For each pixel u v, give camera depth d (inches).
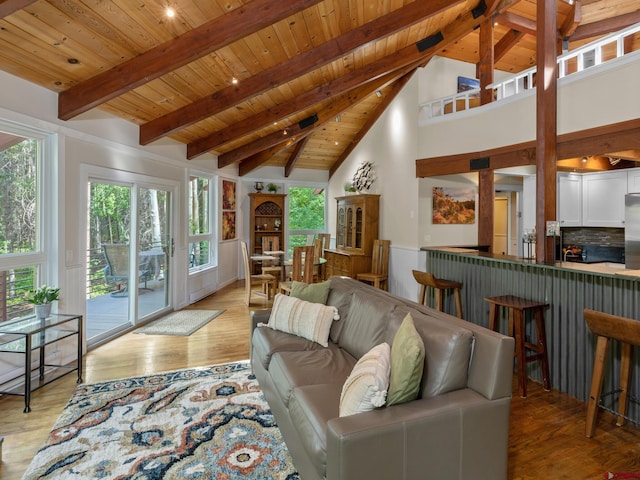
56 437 92.4
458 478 65.4
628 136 136.6
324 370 92.2
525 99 175.9
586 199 228.5
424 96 229.0
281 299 124.8
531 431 97.0
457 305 156.8
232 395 115.0
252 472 79.8
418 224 226.5
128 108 164.9
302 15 134.0
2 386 116.6
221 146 248.1
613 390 104.5
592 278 111.2
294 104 207.3
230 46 139.4
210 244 284.4
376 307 102.4
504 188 266.7
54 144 134.6
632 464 83.8
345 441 56.6
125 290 183.9
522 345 117.3
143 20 110.1
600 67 144.3
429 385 72.1
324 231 362.0
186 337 173.8
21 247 125.9
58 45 111.0
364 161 291.4
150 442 90.4
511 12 211.3
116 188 175.0
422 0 147.3
